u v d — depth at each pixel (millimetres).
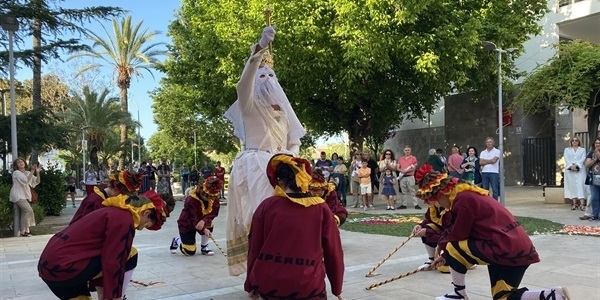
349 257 7426
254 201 4648
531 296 3992
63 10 14336
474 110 23906
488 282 5723
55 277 3756
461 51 14430
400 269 6551
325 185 6191
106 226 3869
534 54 21609
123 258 3848
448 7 15312
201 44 17219
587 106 14039
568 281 5613
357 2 14398
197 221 7898
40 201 15727
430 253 6367
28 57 14891
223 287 5840
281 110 5074
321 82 16859
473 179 13711
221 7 16859
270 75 5086
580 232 8945
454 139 24938
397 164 14703
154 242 9641
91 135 30844
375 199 18438
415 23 15086
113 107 32188
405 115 27906
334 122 20500
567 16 20562
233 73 15883
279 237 3395
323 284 3469
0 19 11789
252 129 4957
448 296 4629
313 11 14977
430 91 17516
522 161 21891
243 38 15219
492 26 15977
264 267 3395
